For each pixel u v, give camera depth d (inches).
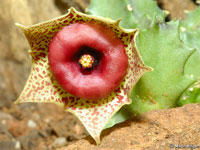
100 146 4.1
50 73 4.3
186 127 4.1
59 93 4.3
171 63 4.5
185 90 4.7
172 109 4.5
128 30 3.8
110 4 4.9
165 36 4.5
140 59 3.8
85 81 4.1
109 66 4.0
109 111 4.1
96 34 4.0
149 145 3.9
